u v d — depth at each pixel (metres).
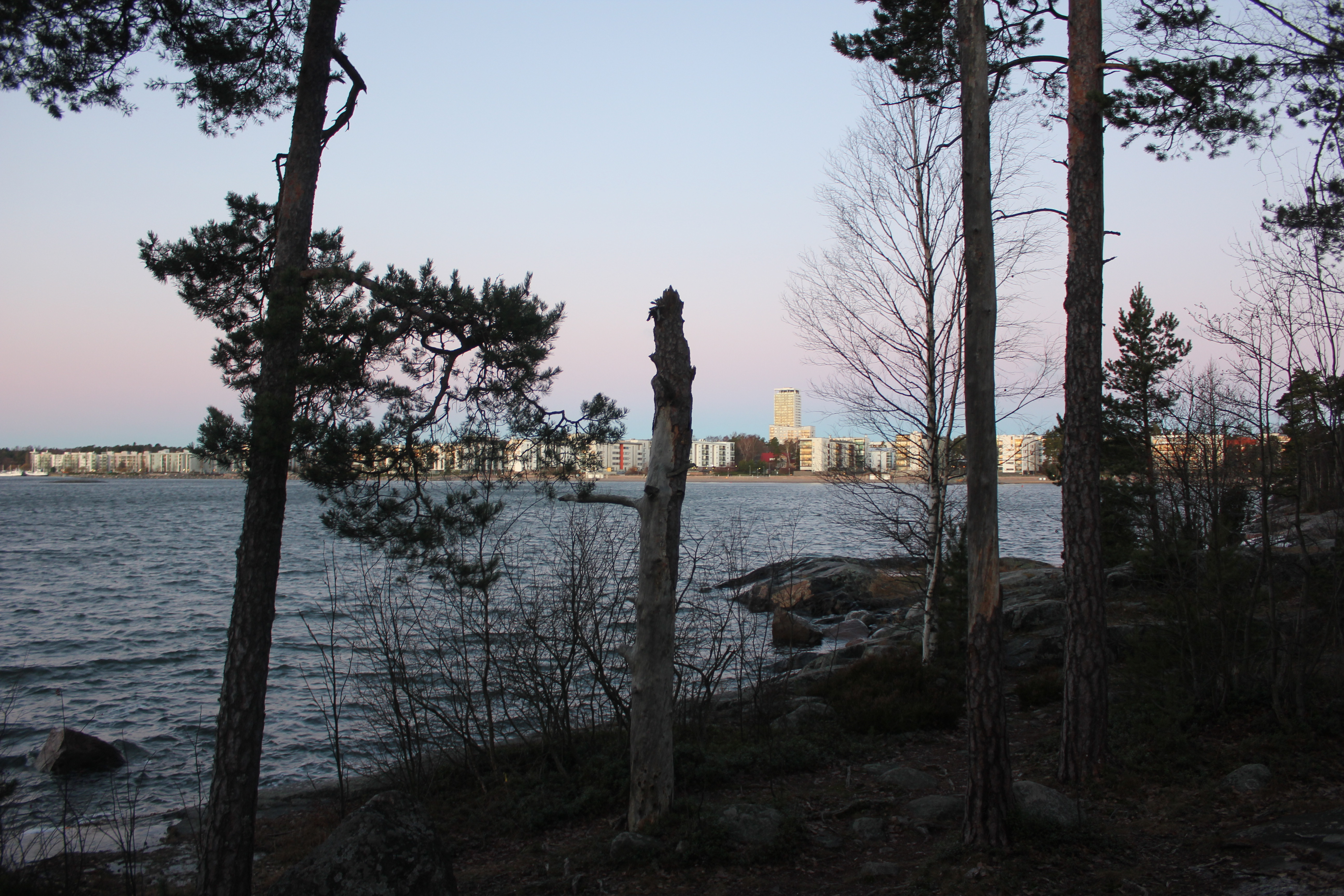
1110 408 16.55
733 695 13.41
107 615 25.20
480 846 8.16
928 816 7.55
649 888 6.39
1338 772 7.38
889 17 10.91
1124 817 7.12
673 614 7.50
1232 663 9.17
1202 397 9.84
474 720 10.54
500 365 7.23
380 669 12.11
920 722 11.25
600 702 11.45
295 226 6.95
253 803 6.60
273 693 15.63
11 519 74.44
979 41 6.65
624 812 8.41
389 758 11.65
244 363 7.21
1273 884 5.40
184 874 8.07
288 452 6.47
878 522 15.00
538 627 10.17
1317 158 8.47
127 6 6.96
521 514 10.08
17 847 8.55
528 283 7.51
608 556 10.77
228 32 7.39
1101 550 8.26
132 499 124.19
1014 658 14.27
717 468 182.88
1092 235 8.45
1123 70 8.49
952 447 14.44
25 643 21.00
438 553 7.75
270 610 6.66
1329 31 7.99
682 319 7.54
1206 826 6.68
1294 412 8.73
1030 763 9.10
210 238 7.28
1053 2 9.72
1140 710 9.39
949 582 14.39
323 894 5.53
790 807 7.82
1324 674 9.15
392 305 6.72
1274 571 9.86
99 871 8.06
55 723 14.40
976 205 6.49
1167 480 10.41
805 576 26.14
